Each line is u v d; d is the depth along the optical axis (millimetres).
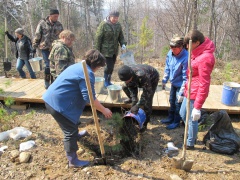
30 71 6836
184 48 3727
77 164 3115
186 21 10805
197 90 3119
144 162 3277
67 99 2770
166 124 4484
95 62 2723
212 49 2934
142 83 3436
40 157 3348
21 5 17516
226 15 15094
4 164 3193
